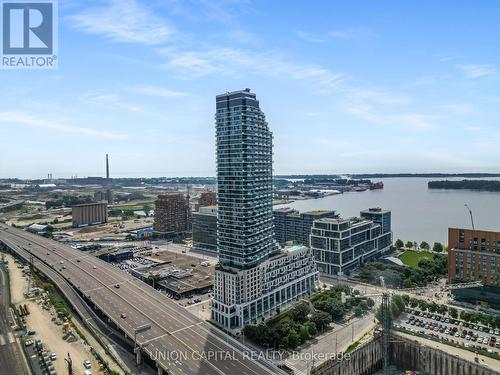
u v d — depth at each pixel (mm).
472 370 194875
